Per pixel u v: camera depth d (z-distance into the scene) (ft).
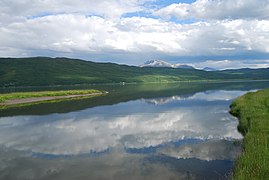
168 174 56.85
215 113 142.82
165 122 120.16
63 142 87.15
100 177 56.44
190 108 169.07
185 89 404.36
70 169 61.62
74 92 326.03
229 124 109.70
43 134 99.91
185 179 53.98
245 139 73.31
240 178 46.26
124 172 58.75
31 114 156.04
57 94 302.25
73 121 128.16
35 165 65.00
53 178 56.44
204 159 66.13
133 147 79.51
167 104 196.24
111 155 71.82
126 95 298.76
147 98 252.62
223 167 59.82
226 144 79.15
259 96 174.60
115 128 108.99
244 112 119.34
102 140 88.89
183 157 68.28
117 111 161.58
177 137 90.68
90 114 151.02
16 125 120.26
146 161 65.98
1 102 230.07
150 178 55.16
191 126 108.78
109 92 361.92
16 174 59.11
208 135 91.71
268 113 106.73
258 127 81.71
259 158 54.65
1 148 81.10
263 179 45.34
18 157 71.77
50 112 163.22
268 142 65.36
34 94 289.53
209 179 53.47
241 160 55.36
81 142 86.79
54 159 69.46
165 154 71.46
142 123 119.03
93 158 69.51
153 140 87.61
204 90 366.22
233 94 279.90
